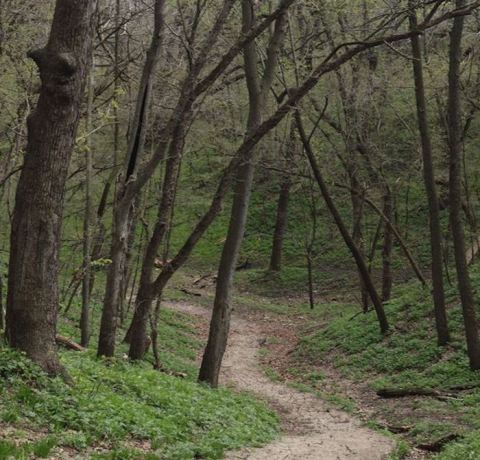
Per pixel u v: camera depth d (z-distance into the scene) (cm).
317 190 3847
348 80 2666
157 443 898
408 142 3091
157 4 1481
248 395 1767
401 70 2661
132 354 1691
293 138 2769
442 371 1861
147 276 1692
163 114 2108
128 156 1520
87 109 1695
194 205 3503
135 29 2042
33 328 958
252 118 1680
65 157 975
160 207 1681
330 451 1133
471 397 1596
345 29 2178
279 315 3378
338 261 4028
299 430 1427
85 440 802
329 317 3175
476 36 2502
